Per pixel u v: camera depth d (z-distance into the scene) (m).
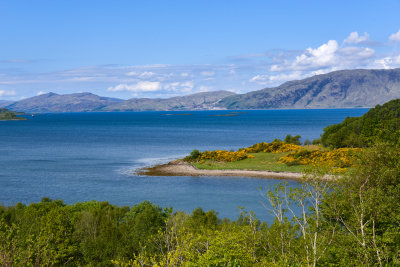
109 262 31.36
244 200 65.88
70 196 71.38
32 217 38.62
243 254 19.55
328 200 21.45
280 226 20.48
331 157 89.12
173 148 152.00
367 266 17.97
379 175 23.67
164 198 68.62
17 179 87.88
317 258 18.53
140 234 33.94
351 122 130.00
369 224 21.72
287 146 114.50
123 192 74.00
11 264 18.17
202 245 20.70
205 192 72.94
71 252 31.47
